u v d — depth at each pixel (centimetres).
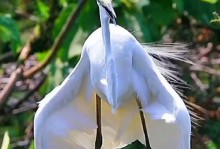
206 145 1199
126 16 1126
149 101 917
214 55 1308
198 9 1131
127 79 910
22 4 1476
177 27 1270
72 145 927
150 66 913
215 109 1241
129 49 909
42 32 1345
